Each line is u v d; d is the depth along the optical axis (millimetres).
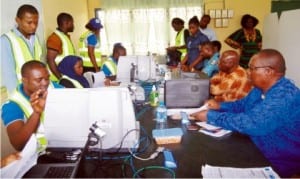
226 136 1521
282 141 1465
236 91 2369
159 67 3625
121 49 3490
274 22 3932
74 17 4473
